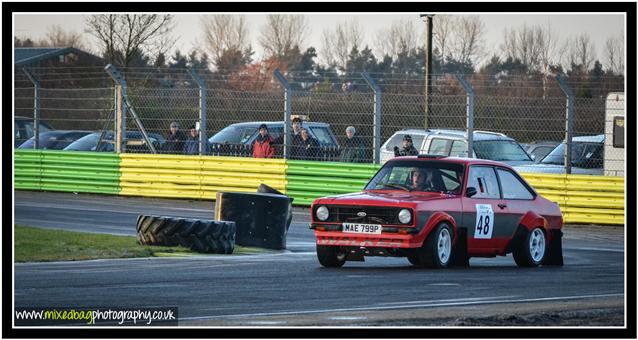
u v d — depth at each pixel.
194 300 22.77
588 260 34.88
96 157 55.84
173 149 54.78
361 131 52.53
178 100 54.50
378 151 49.56
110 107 62.66
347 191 50.12
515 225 31.92
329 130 56.25
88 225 40.66
